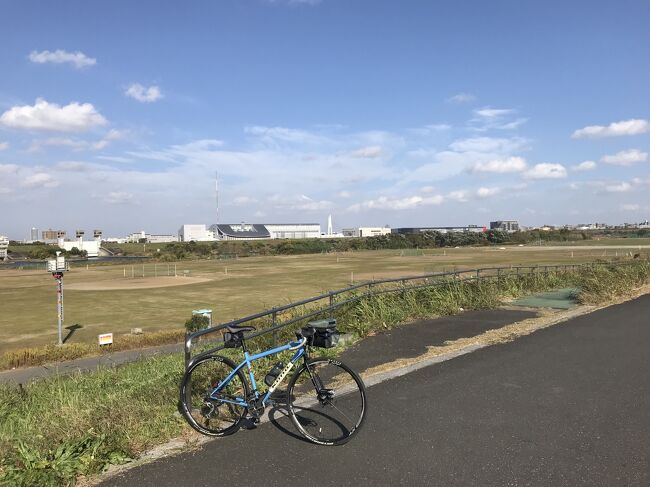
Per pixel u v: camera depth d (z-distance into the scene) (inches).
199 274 3203.7
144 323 1362.0
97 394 273.4
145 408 199.9
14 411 285.3
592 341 340.5
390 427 188.1
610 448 168.2
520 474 150.8
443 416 199.0
